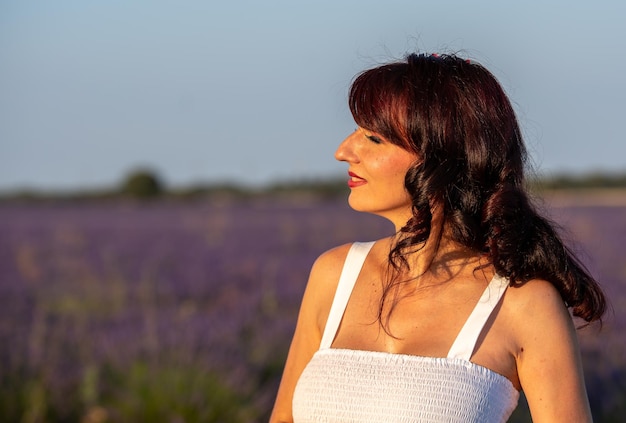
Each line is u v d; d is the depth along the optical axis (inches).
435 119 98.3
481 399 92.5
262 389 282.7
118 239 960.9
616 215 1251.8
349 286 106.5
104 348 302.7
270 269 625.3
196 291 528.4
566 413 92.0
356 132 107.7
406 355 96.3
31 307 461.4
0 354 297.3
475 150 98.1
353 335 103.0
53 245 869.2
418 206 99.3
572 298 96.9
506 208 96.6
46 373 278.2
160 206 2167.8
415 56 102.8
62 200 2549.2
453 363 94.2
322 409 97.9
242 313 411.2
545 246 96.2
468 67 100.4
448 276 100.7
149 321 312.0
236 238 960.3
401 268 103.0
